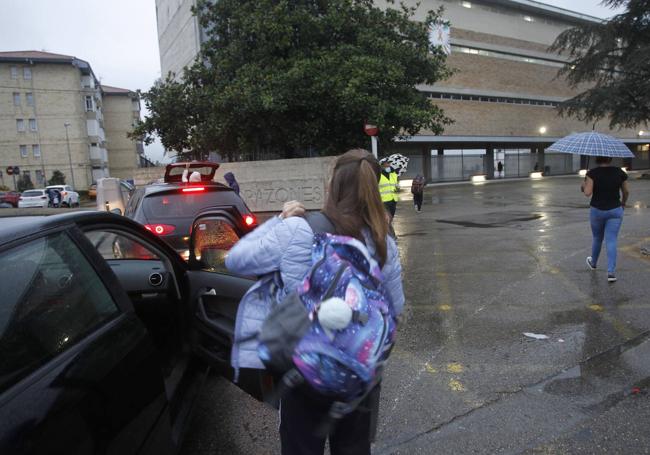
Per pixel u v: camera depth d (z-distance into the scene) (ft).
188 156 77.36
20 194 113.50
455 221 41.91
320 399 5.22
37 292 5.76
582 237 30.68
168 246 10.72
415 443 9.40
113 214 8.79
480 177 128.67
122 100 238.07
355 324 5.07
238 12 54.65
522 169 140.77
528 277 21.07
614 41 105.60
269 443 9.75
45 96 179.32
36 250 6.06
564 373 11.99
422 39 56.65
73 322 6.12
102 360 6.04
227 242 14.29
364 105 48.57
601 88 106.22
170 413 8.30
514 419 10.08
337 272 5.21
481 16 126.62
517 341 14.06
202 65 60.44
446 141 117.50
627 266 22.24
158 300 10.26
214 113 53.93
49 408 4.84
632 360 12.53
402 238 33.53
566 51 147.02
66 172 182.70
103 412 5.62
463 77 122.93
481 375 12.09
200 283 10.44
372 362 5.10
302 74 48.49
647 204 50.29
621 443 9.12
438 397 11.10
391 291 6.13
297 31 53.62
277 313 5.29
